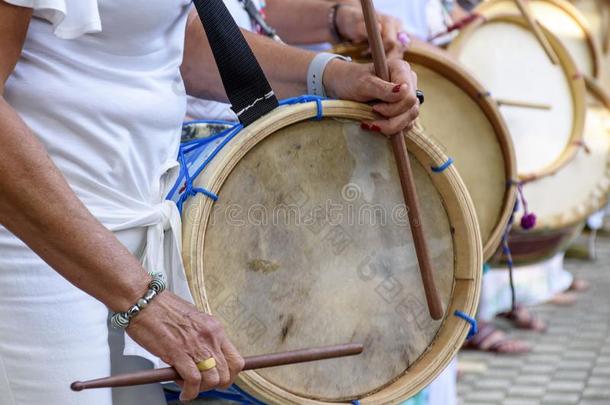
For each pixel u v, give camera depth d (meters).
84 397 2.64
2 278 2.55
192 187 2.76
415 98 2.99
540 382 6.24
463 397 5.98
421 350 3.10
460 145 4.48
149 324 2.43
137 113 2.66
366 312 3.02
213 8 2.82
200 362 2.44
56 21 2.44
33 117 2.56
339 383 2.96
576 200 6.68
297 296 2.92
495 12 6.24
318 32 4.38
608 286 8.35
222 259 2.80
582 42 7.61
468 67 6.17
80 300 2.63
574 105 6.58
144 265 2.70
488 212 4.52
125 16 2.58
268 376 2.85
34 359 2.59
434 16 5.77
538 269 7.06
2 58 2.41
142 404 2.97
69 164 2.60
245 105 2.85
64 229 2.34
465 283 3.14
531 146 6.46
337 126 3.00
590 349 6.84
